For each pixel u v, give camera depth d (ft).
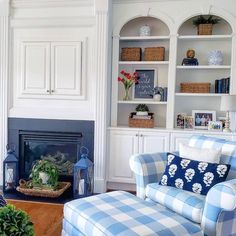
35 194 11.36
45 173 11.53
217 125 12.36
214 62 12.30
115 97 12.96
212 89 13.12
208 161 7.88
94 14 12.10
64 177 12.97
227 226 6.39
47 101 12.69
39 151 13.43
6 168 12.32
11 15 12.66
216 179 7.14
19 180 12.59
